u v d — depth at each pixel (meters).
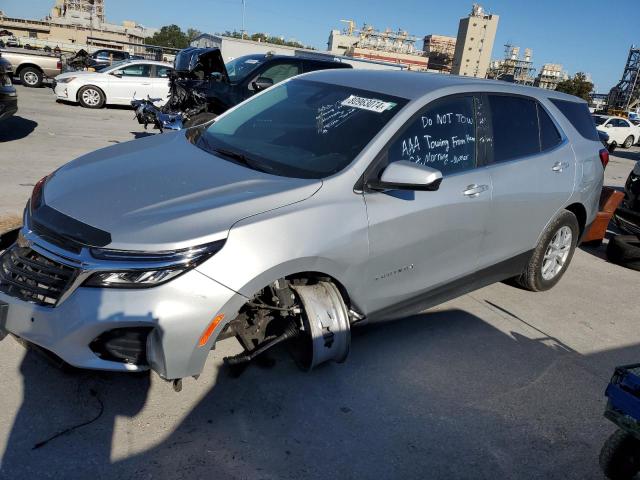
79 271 2.43
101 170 3.14
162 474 2.40
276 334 3.05
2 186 6.31
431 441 2.82
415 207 3.23
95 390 2.87
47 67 19.25
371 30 138.12
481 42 116.88
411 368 3.44
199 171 3.08
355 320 3.26
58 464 2.39
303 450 2.64
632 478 2.50
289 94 4.02
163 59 29.31
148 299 2.41
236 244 2.56
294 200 2.83
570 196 4.49
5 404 2.70
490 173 3.76
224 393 2.97
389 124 3.27
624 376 2.22
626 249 5.86
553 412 3.19
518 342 3.96
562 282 5.27
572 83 82.75
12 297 2.60
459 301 4.52
